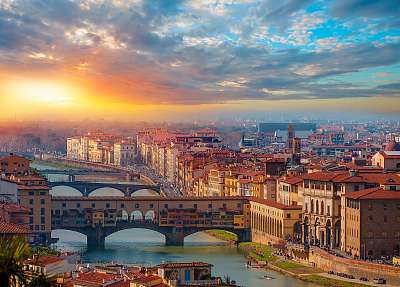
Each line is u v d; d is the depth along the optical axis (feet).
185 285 547.49
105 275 575.38
